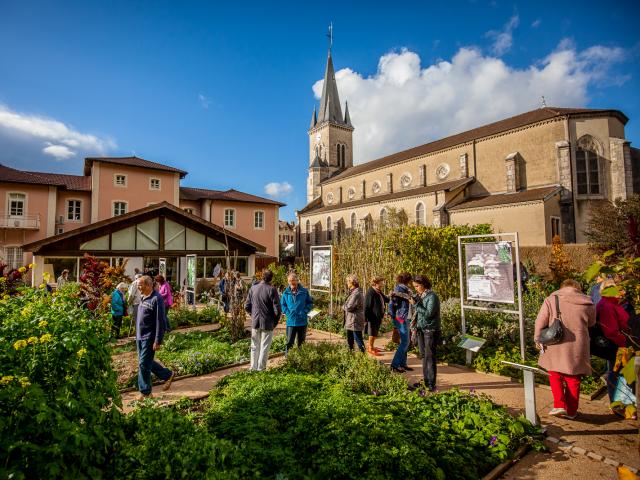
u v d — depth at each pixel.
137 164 30.98
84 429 2.84
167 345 8.77
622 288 2.92
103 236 17.38
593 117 28.98
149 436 3.27
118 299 9.82
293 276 7.39
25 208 27.03
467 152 36.28
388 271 12.02
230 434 3.91
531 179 31.39
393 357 7.39
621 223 19.08
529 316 9.02
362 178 48.66
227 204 34.84
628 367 2.50
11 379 2.68
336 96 64.00
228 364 7.43
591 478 3.45
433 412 4.43
